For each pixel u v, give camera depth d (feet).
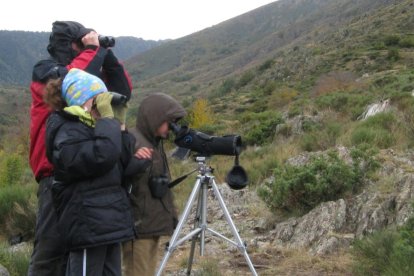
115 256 13.51
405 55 174.70
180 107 15.48
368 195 23.44
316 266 19.94
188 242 24.93
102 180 12.62
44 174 13.84
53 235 13.61
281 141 52.80
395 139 34.78
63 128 12.64
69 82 12.96
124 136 13.47
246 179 16.67
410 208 21.09
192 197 16.48
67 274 13.15
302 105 71.92
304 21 553.64
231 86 271.28
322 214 23.12
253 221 26.71
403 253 17.39
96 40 14.65
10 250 22.58
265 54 507.30
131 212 13.25
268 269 20.21
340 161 25.40
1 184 50.67
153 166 15.08
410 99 45.09
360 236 21.56
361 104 57.93
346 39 247.70
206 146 16.48
